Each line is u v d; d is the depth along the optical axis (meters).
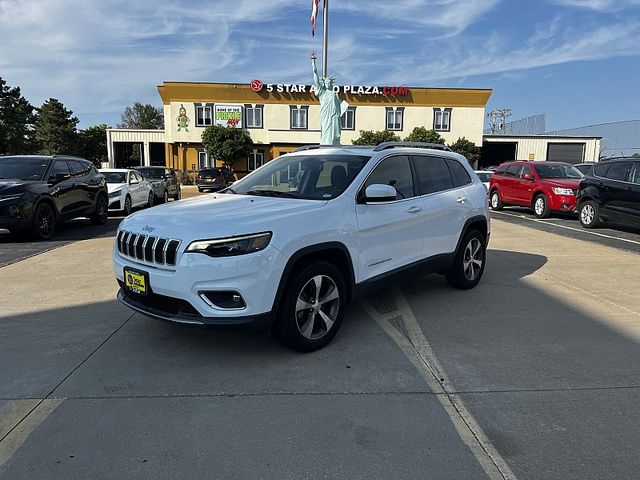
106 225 12.50
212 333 4.52
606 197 11.31
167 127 42.53
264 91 41.59
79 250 8.69
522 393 3.43
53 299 5.59
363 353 4.10
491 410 3.20
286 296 3.86
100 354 4.04
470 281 6.10
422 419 3.08
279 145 42.41
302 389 3.46
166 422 3.02
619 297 5.83
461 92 41.81
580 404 3.28
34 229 9.50
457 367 3.85
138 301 4.03
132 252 3.96
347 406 3.23
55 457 2.68
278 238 3.71
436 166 5.70
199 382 3.56
